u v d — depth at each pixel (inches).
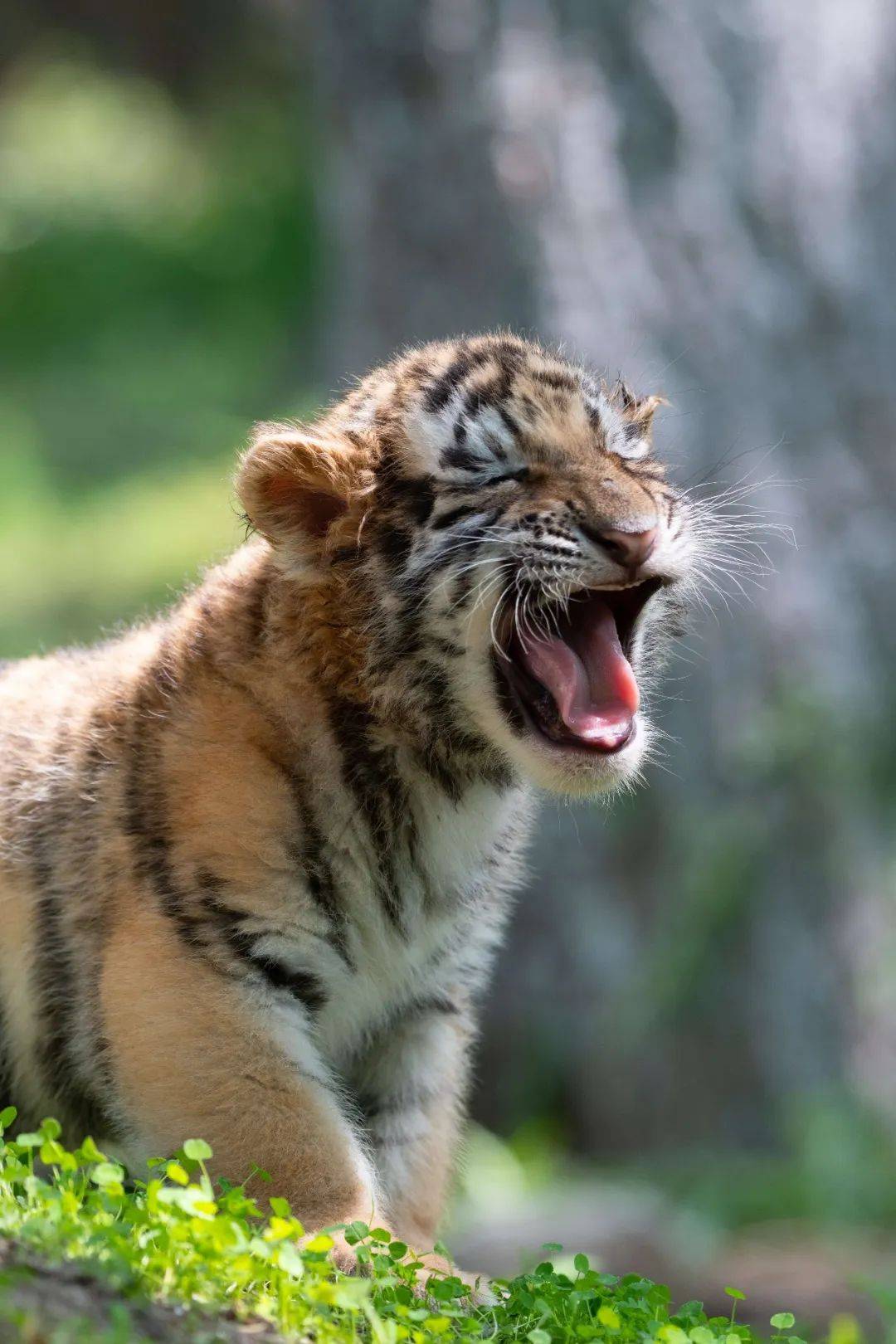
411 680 249.6
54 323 1352.1
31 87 1653.5
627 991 599.2
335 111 617.0
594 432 258.8
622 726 253.6
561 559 245.6
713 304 615.2
